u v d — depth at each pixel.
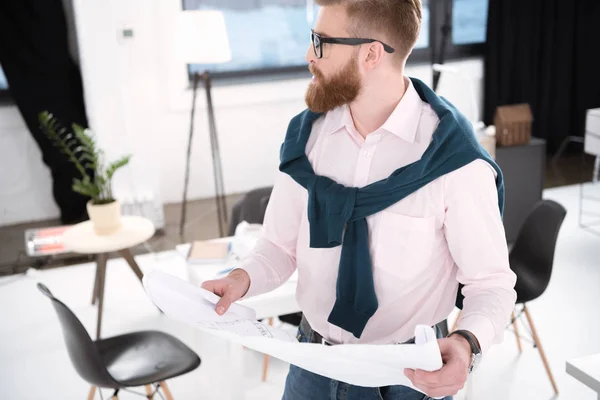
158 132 5.49
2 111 4.96
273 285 1.54
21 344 3.44
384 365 1.10
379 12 1.27
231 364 2.46
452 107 1.37
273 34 5.71
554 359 3.08
